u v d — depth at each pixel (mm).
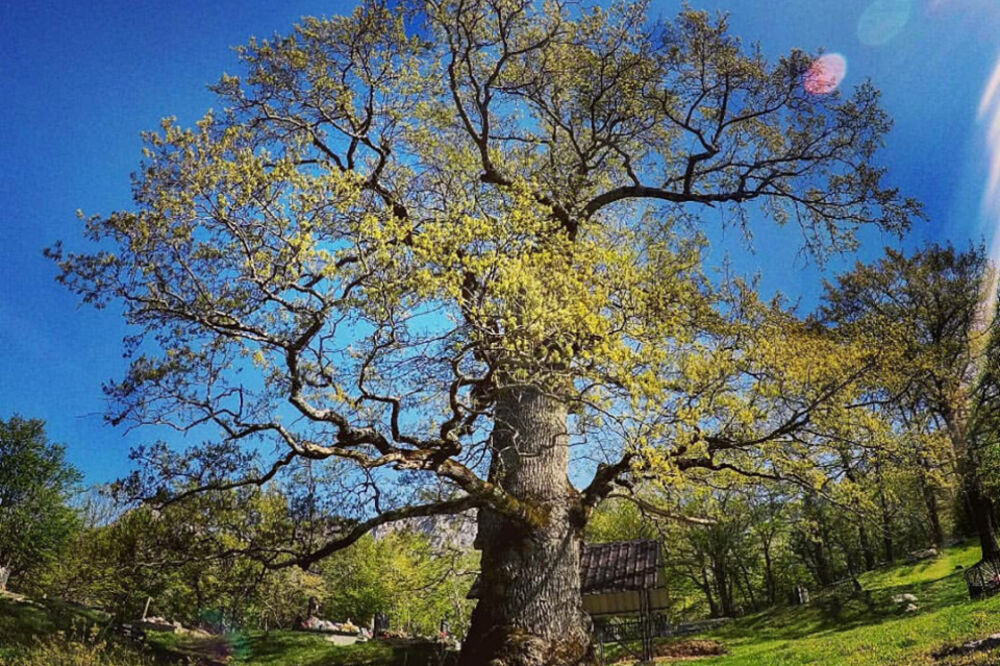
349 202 9945
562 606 11922
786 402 14008
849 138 16078
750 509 27500
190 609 14984
